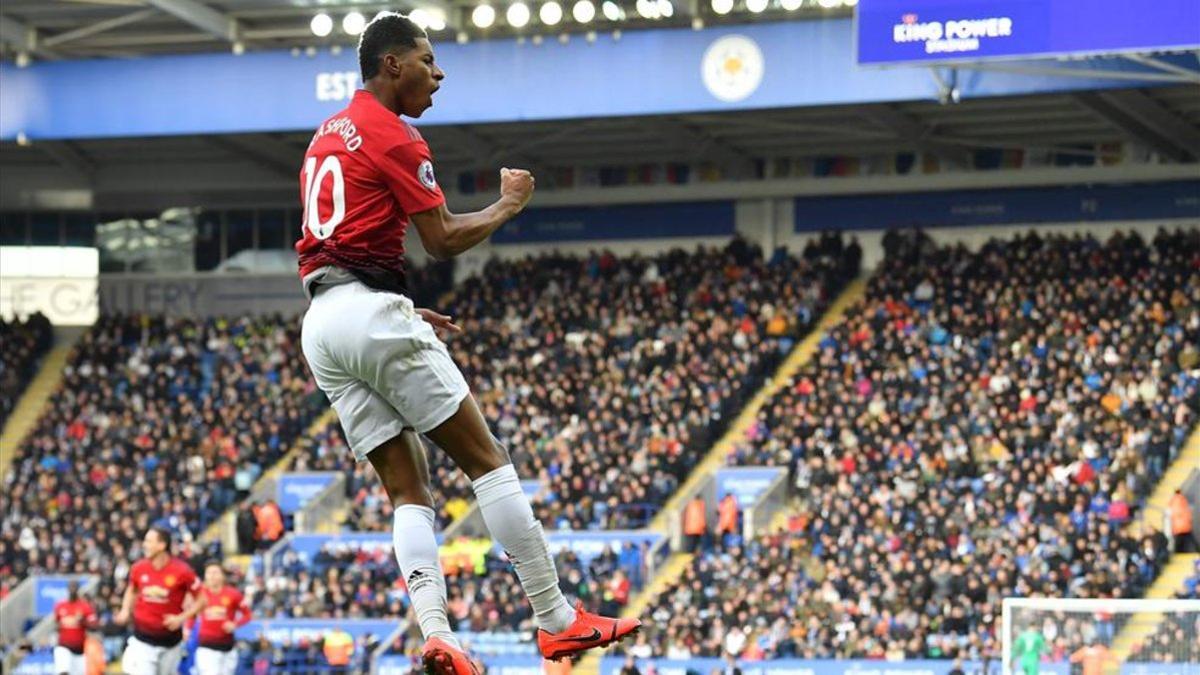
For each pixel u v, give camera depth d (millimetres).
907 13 28062
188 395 43312
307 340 6031
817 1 32531
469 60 34500
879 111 38000
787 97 32625
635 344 41406
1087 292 38344
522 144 41750
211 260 48688
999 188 43312
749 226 45562
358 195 5898
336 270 5930
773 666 28797
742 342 40406
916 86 31969
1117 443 33594
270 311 48281
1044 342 37094
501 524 5949
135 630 19266
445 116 34500
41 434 42594
